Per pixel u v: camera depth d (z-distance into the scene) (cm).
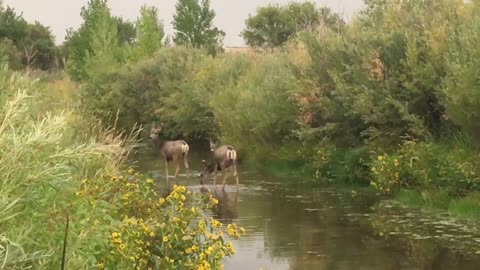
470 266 930
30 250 432
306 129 1933
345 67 1864
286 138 2198
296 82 2003
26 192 415
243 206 1463
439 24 1658
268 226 1234
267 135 2245
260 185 1808
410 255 998
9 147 409
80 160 497
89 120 1405
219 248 707
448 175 1419
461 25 1580
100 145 611
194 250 700
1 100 496
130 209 759
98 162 824
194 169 2266
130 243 646
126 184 800
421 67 1617
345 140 1875
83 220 493
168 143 2033
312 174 1912
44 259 425
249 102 2388
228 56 3419
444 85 1480
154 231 714
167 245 703
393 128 1681
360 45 1800
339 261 970
